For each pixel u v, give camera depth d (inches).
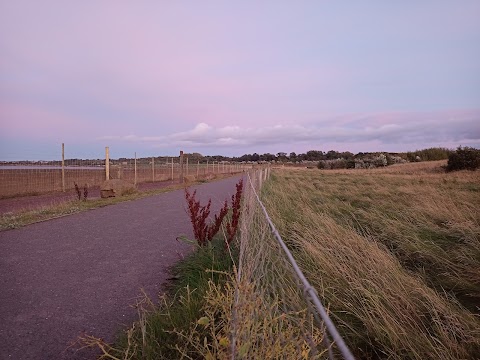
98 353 117.0
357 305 140.6
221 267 180.9
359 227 306.0
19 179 922.1
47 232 315.3
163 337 120.2
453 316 129.8
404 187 605.3
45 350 119.0
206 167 1909.4
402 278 159.9
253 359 79.0
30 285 180.4
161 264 216.7
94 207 484.4
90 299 162.4
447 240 251.3
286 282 141.3
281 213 321.7
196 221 222.4
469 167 1382.9
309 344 78.5
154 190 780.0
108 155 670.5
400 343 118.7
